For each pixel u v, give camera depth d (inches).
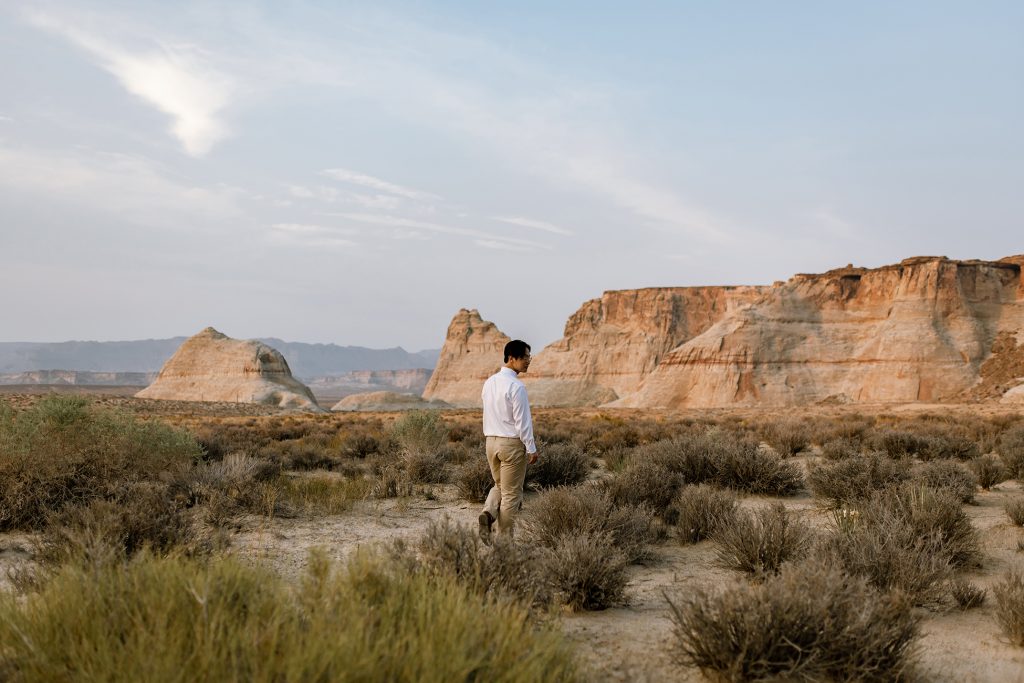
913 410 2635.3
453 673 103.1
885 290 4399.6
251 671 100.0
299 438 1038.4
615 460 584.7
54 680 103.7
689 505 320.5
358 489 436.1
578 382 6766.7
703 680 158.4
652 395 4421.8
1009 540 306.5
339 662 98.1
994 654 177.2
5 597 145.2
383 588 141.7
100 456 357.1
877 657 155.0
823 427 1017.5
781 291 4672.7
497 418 275.4
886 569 217.8
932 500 287.9
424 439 701.9
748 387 4192.9
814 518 355.6
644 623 199.8
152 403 3142.2
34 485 321.1
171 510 272.5
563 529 276.5
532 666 111.2
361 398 5762.8
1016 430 792.3
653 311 6973.4
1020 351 3782.0
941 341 3934.5
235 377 5511.8
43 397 378.9
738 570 254.2
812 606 160.2
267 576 146.9
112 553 178.2
